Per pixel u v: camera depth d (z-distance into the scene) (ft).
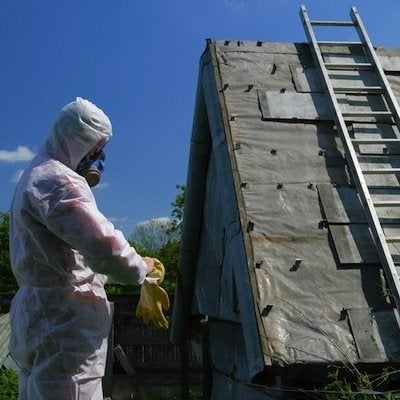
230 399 19.84
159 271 10.18
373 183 14.64
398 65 17.94
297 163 14.82
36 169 9.20
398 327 11.89
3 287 72.08
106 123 9.64
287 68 17.26
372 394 10.52
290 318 11.91
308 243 13.26
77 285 9.15
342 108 16.30
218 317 18.40
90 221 8.64
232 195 14.16
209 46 17.48
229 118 15.58
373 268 12.95
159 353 40.45
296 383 12.30
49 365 8.85
